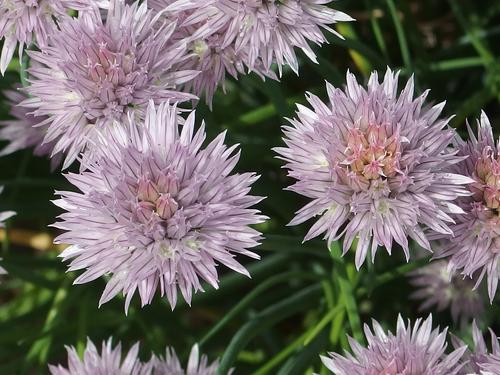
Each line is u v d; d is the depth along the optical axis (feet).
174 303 0.57
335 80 0.70
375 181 0.57
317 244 0.69
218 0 0.61
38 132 0.75
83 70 0.61
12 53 0.65
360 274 0.72
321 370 0.69
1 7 0.64
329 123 0.59
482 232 0.60
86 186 0.58
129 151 0.57
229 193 0.58
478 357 0.60
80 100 0.61
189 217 0.57
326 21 0.62
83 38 0.60
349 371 0.60
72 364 0.64
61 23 0.62
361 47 0.72
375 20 0.77
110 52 0.61
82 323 0.73
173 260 0.57
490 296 0.60
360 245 0.58
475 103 0.77
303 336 0.71
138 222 0.57
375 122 0.58
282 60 0.62
